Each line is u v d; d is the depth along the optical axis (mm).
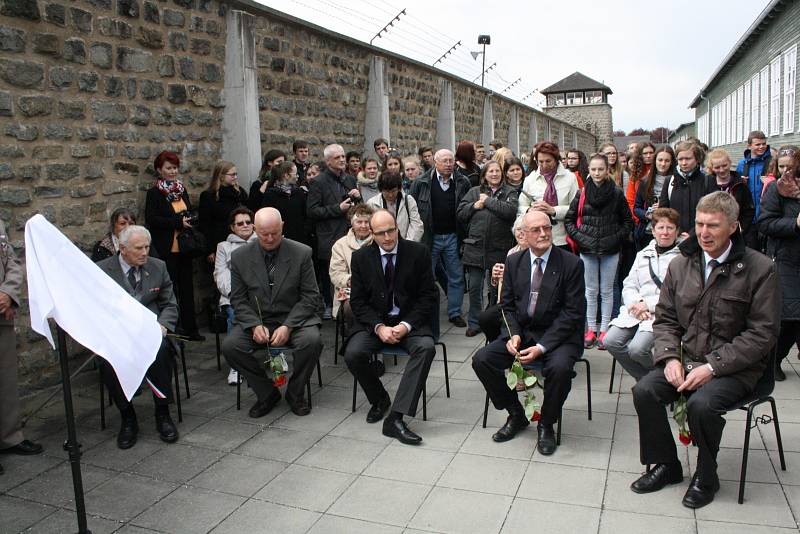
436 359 5922
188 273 6312
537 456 3971
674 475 3568
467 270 6598
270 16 7461
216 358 6035
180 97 6359
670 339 3635
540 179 6359
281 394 5168
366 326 4703
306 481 3760
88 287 3020
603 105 47750
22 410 4812
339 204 6812
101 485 3762
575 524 3217
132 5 5770
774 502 3330
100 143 5535
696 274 3592
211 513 3443
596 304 6172
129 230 4570
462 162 7434
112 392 4289
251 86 7016
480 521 3277
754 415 4367
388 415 4426
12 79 4801
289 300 4902
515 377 3959
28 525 3361
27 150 4934
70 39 5219
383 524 3289
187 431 4488
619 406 4703
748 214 5816
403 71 11195
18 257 4887
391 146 10844
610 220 5938
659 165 6363
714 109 32656
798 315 4812
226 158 7004
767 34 17578
